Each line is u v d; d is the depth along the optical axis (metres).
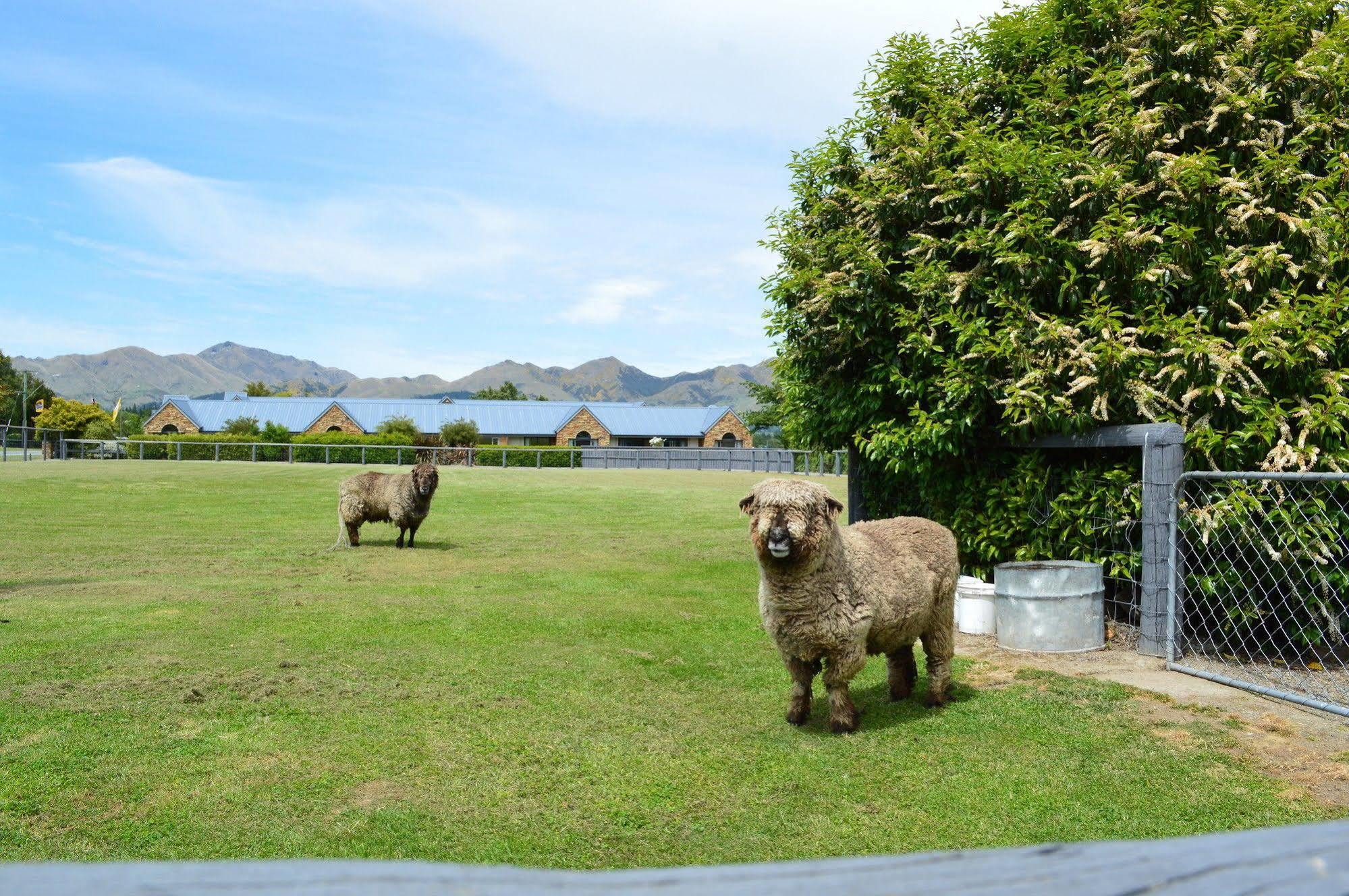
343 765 5.40
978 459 9.86
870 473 11.30
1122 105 9.10
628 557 14.84
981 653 8.21
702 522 21.06
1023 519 9.42
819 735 5.99
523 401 87.94
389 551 15.44
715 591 11.54
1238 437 7.78
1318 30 8.99
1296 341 7.84
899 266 10.24
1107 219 8.47
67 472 34.38
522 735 5.95
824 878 0.49
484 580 12.27
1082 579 8.12
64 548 15.17
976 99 10.19
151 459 55.00
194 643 8.34
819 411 11.03
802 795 4.98
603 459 58.59
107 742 5.70
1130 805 4.76
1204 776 5.13
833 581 5.79
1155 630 7.89
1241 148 8.83
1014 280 9.04
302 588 11.40
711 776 5.26
